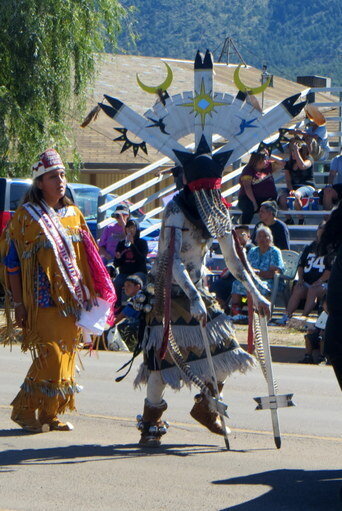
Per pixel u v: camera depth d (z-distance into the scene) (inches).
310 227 1525.6
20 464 577.0
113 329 1141.7
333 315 496.7
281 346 1158.3
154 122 914.1
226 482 539.5
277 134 1628.9
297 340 1203.2
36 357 639.8
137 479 544.7
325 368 992.2
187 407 756.0
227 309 1396.4
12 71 2127.2
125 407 755.4
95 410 742.5
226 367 602.5
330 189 1529.3
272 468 570.9
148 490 523.5
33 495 514.0
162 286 595.5
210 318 603.5
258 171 1509.6
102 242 1568.7
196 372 596.7
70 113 2310.5
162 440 643.5
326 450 618.8
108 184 2928.2
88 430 673.6
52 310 634.2
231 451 614.2
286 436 658.8
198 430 674.8
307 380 902.4
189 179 591.8
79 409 745.0
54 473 557.3
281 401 602.5
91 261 649.0
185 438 650.8
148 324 612.1
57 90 2175.2
